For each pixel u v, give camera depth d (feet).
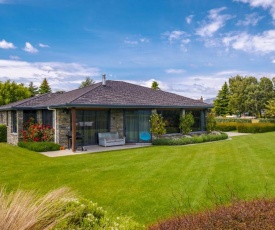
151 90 71.10
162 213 18.75
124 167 32.17
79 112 54.29
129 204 20.56
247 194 21.61
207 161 34.68
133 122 58.44
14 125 63.16
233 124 99.19
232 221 9.81
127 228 12.46
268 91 151.94
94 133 56.34
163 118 61.46
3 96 113.70
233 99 159.84
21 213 10.46
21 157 41.81
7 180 27.14
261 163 32.42
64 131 52.11
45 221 10.98
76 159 38.91
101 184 25.52
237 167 30.66
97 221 12.67
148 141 58.08
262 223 9.57
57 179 27.37
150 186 24.59
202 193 22.30
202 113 69.56
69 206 12.69
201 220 10.34
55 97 65.05
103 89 59.26
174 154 40.91
